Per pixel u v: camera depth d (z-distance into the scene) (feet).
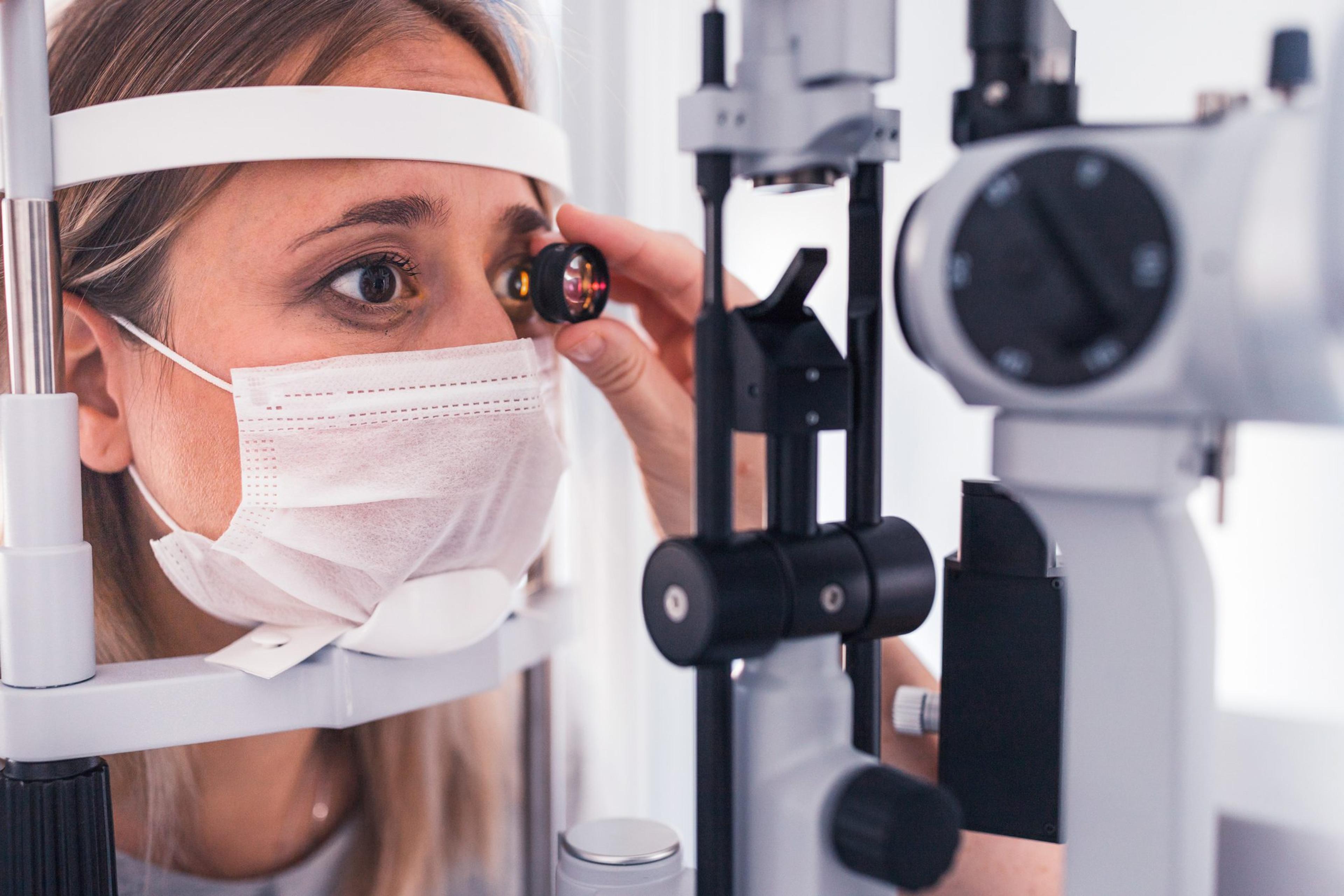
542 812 3.65
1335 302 0.92
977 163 1.12
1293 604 2.75
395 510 2.24
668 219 3.57
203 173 2.12
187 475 2.27
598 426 3.57
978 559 1.65
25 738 1.75
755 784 1.37
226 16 2.23
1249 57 2.75
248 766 3.00
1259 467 2.76
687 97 1.30
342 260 2.20
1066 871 1.28
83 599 1.84
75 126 1.98
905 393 3.39
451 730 3.46
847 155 1.32
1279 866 2.69
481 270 2.36
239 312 2.18
